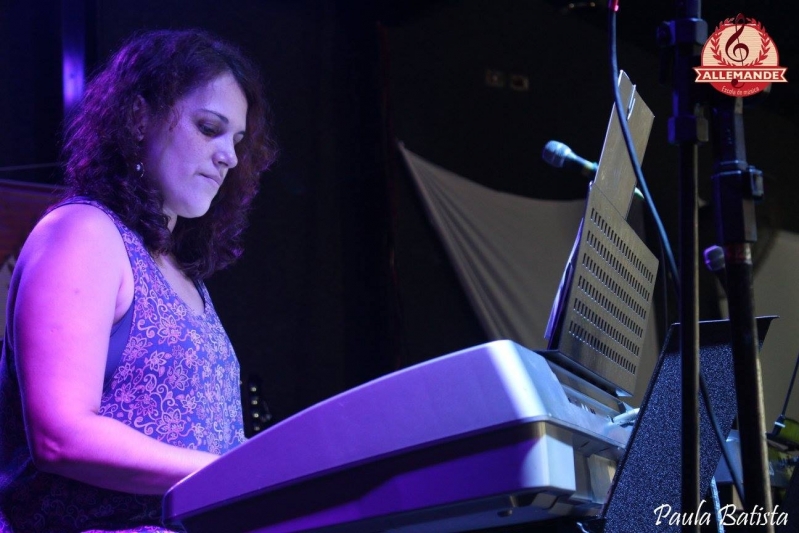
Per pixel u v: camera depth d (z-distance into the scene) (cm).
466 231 464
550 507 79
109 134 130
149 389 120
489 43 504
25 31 340
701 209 498
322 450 78
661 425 93
